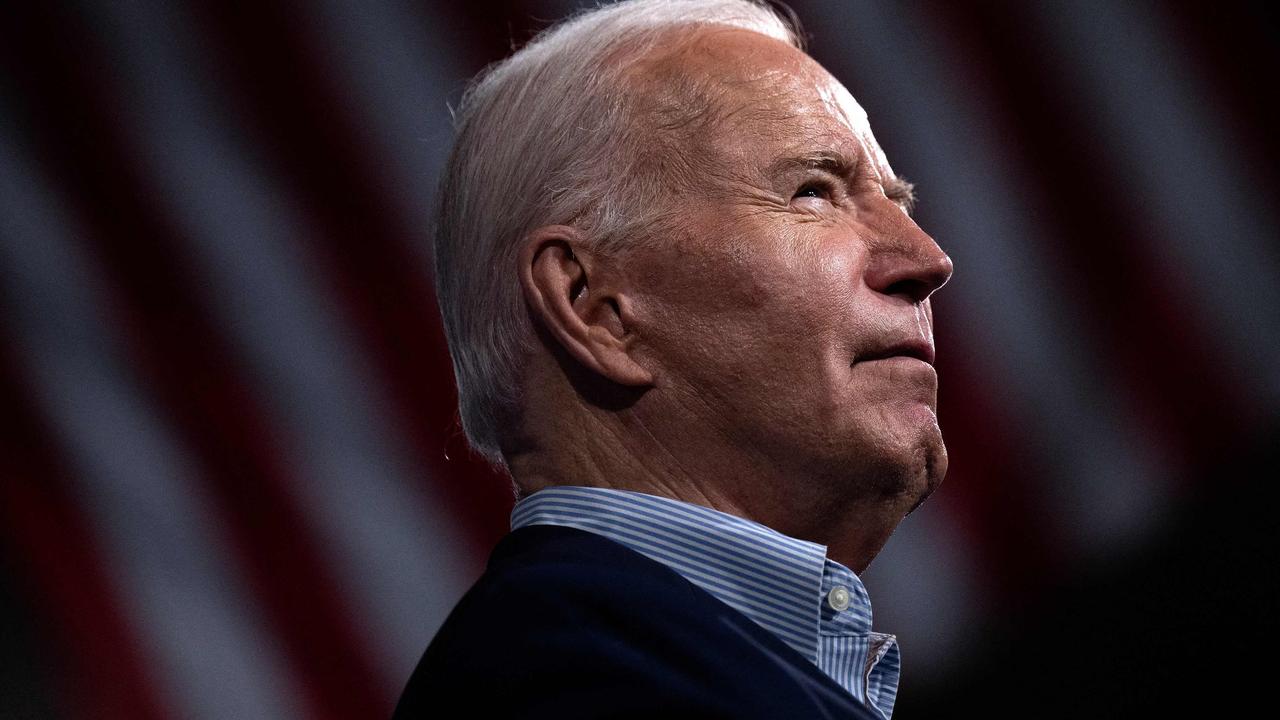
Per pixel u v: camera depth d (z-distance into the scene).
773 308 4.29
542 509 4.32
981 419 10.90
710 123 4.56
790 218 4.45
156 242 9.81
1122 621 10.68
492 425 4.71
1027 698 10.76
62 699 9.91
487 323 4.66
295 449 10.09
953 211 10.86
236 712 10.05
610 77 4.72
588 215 4.53
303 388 10.07
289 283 9.98
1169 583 10.62
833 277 4.36
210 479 10.06
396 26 9.95
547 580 3.73
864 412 4.27
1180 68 11.01
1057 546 10.85
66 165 9.66
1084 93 10.95
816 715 3.55
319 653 10.15
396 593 10.20
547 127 4.70
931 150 10.82
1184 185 10.92
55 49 9.62
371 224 10.02
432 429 10.26
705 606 3.83
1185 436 10.76
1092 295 10.86
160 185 9.78
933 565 11.01
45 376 9.79
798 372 4.27
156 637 10.01
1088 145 10.92
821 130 4.63
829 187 4.61
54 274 9.73
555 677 3.48
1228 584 10.49
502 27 9.95
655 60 4.76
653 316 4.37
